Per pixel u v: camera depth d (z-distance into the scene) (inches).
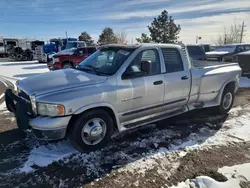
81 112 127.3
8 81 426.3
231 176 115.0
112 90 136.3
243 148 145.1
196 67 187.3
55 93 125.3
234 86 214.4
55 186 108.3
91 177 115.3
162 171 120.2
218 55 493.0
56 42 904.3
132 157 134.0
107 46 172.6
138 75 148.6
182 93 174.2
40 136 124.3
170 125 183.5
